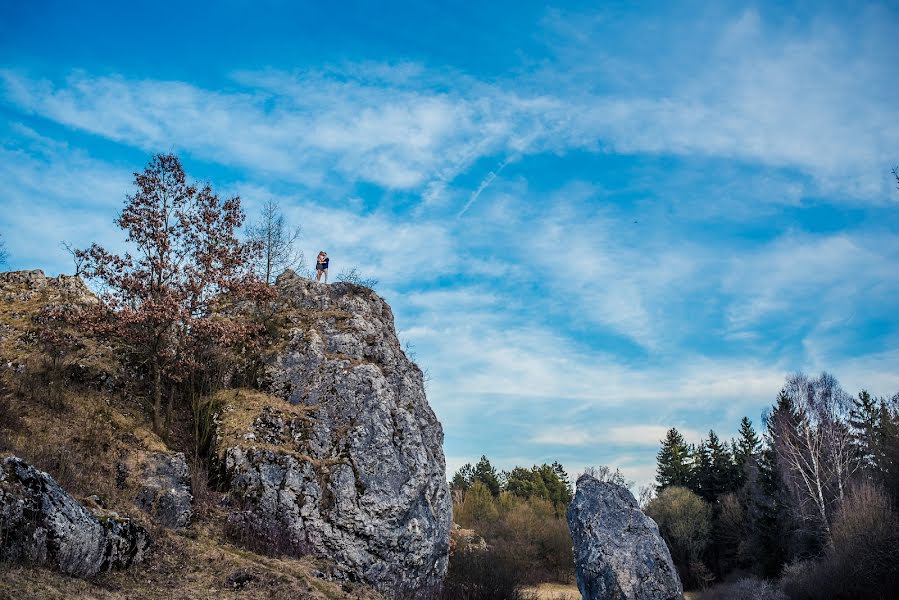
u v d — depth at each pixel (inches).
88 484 804.6
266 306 1378.0
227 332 1102.4
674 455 3567.9
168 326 1056.8
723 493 3097.9
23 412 885.2
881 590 1273.4
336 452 1058.1
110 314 1039.6
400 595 1003.3
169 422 1067.9
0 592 503.2
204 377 1173.1
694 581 2687.0
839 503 1706.4
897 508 1476.4
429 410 1390.3
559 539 2687.0
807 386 2026.3
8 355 1014.4
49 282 1266.0
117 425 960.3
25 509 589.6
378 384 1152.2
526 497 3961.6
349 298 1457.9
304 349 1215.6
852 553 1350.9
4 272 1268.5
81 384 1032.8
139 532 722.2
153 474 890.1
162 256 1071.6
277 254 1749.5
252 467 979.3
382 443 1081.4
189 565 748.0
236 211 1167.6
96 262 1041.5
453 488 3129.9
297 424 1077.8
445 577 1272.1
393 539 1011.9
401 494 1043.9
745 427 3316.9
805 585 1512.1
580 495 1258.0
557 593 2021.4
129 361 1141.7
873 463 1983.3
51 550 599.8
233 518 917.8
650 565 1135.0
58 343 1059.3
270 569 804.0
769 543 2201.0
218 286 1144.2
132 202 1077.8
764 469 2448.3
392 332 1507.1
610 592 1115.9
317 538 958.4
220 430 1053.8
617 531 1179.9
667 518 2819.9
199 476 967.6
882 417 2215.8
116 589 621.0
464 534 2074.3
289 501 964.6
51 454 815.1
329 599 773.3
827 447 1956.2
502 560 1604.3
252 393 1146.0
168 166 1114.1
